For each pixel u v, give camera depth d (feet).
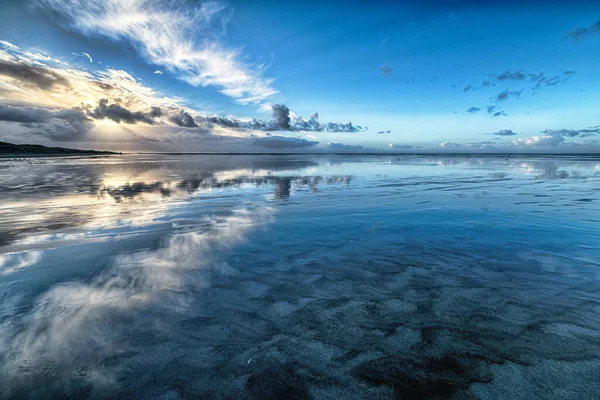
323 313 8.04
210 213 21.20
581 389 5.41
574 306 8.34
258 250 13.25
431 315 7.93
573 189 34.37
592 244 14.03
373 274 10.66
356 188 35.81
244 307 8.35
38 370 5.92
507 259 12.10
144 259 12.07
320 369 5.96
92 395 5.36
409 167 82.58
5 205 23.90
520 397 5.26
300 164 101.76
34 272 10.73
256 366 6.04
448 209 22.66
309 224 18.06
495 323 7.53
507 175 54.49
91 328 7.29
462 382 5.61
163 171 64.59
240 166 87.56
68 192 31.37
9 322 7.54
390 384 5.57
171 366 6.05
